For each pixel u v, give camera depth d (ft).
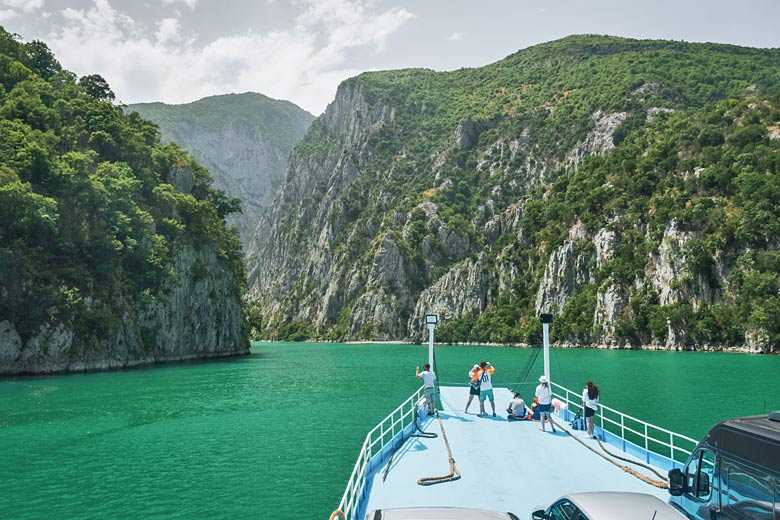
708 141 627.05
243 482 91.04
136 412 164.35
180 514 76.33
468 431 85.05
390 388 229.04
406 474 63.00
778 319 444.96
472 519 28.55
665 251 549.95
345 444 119.65
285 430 135.85
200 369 324.60
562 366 331.16
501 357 447.01
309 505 79.46
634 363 350.43
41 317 278.26
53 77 460.14
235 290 498.28
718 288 507.30
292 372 308.60
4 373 265.54
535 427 87.92
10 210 281.54
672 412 156.35
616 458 68.39
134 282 338.34
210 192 531.09
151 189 397.39
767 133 584.81
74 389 221.66
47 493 86.17
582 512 30.48
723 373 278.87
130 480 92.68
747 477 32.53
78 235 310.45
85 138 395.55
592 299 597.11
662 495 53.93
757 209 505.66
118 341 317.83
